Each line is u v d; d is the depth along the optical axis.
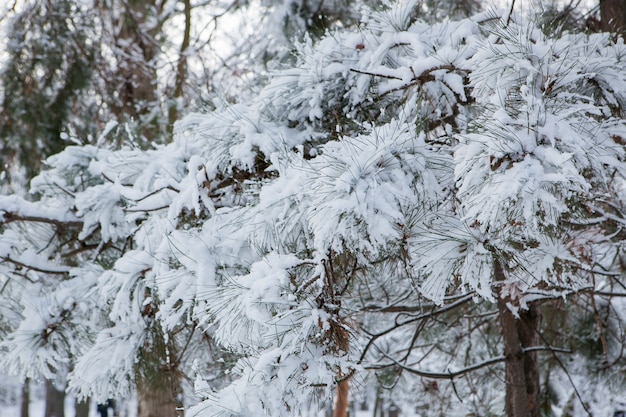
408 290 4.34
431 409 5.59
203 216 3.05
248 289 2.31
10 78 7.06
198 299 2.54
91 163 3.84
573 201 2.21
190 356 3.55
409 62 2.97
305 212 2.30
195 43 8.46
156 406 4.17
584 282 3.47
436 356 5.59
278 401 2.20
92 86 7.80
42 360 3.26
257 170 3.02
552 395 5.35
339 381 2.31
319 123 3.13
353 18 5.50
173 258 2.83
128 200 3.28
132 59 7.89
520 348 3.83
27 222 3.86
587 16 4.40
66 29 7.31
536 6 2.97
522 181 1.88
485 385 5.48
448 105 2.94
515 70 2.30
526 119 2.05
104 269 3.46
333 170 2.13
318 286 2.27
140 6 8.46
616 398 5.04
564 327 4.86
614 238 3.62
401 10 3.06
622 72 2.46
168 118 7.24
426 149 2.29
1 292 3.65
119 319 3.29
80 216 3.75
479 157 2.00
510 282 2.75
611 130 2.21
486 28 2.56
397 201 2.14
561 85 2.25
